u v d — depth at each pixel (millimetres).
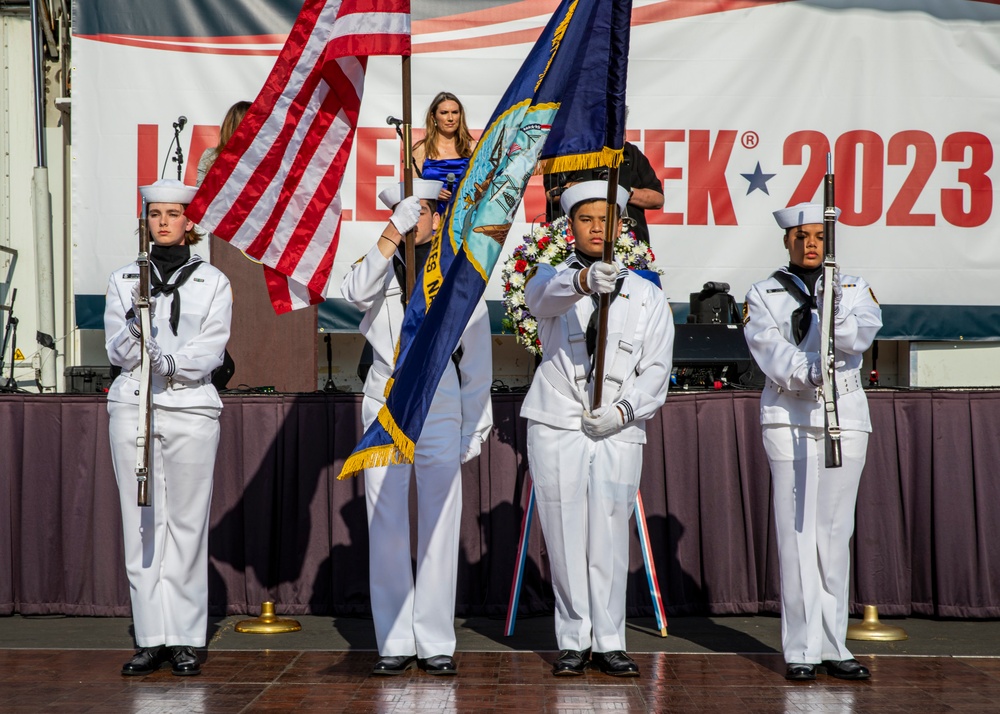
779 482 6977
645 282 7203
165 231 7203
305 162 7234
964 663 7312
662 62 12227
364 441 6492
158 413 6930
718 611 8750
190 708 6102
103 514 8742
